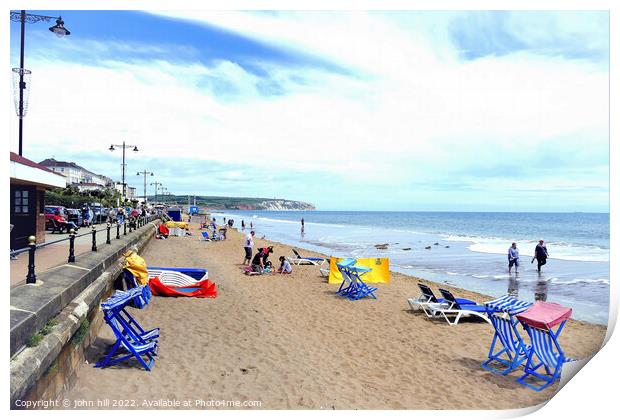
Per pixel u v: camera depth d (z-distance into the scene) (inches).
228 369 289.3
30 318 193.6
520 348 312.3
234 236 1761.8
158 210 3265.3
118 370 269.9
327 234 2236.7
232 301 489.4
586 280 785.6
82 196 2003.0
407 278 750.5
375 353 340.8
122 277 396.8
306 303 504.7
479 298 594.2
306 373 290.7
